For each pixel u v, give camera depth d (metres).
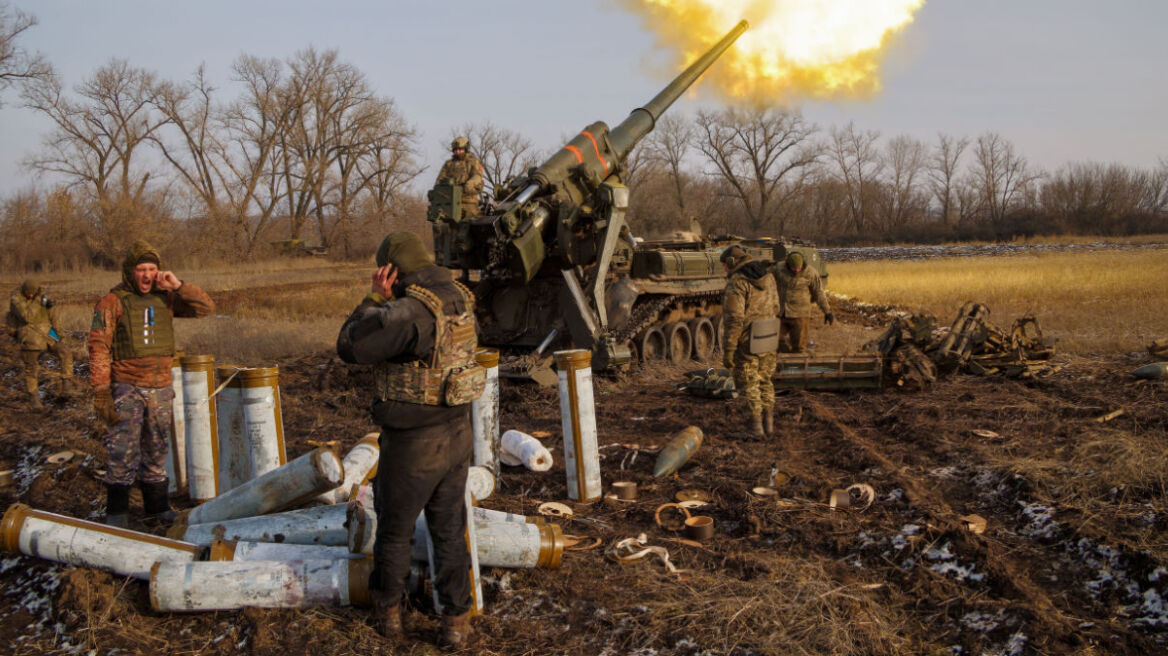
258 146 57.03
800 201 80.69
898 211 83.62
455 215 10.86
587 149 11.57
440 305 4.02
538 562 4.86
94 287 31.88
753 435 7.68
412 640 4.25
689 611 4.41
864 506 5.84
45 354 13.45
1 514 6.30
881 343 10.20
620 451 7.38
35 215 46.94
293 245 56.97
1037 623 4.16
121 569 4.64
